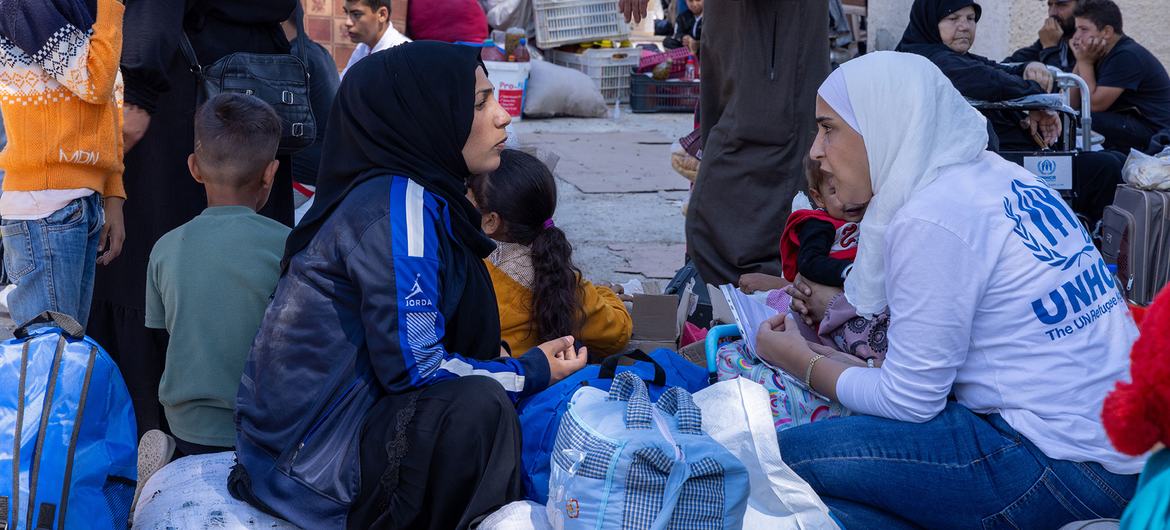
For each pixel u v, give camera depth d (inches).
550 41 472.4
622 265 231.9
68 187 137.1
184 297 114.1
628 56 474.6
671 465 87.0
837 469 98.7
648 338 143.9
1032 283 91.9
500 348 114.3
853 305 104.0
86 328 154.6
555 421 102.3
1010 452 94.0
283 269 105.0
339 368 99.7
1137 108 251.0
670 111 456.1
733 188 173.2
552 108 433.4
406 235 97.6
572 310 123.1
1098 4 246.1
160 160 148.4
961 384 97.7
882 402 97.0
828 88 101.0
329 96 191.5
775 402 108.0
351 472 97.3
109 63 132.1
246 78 149.2
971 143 96.7
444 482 96.0
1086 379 92.0
